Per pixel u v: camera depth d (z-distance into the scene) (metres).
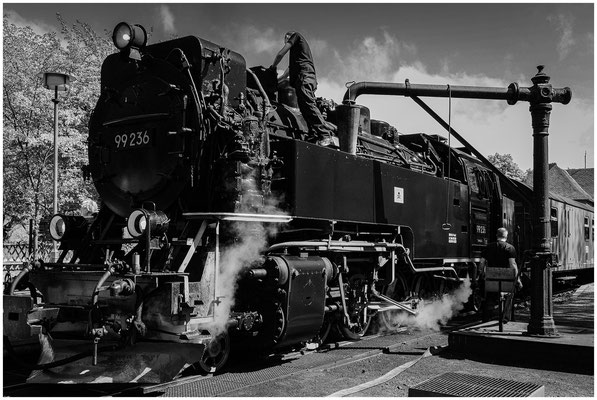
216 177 6.14
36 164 15.48
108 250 6.59
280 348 6.96
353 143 7.78
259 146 6.28
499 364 6.76
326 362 6.65
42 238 13.91
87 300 5.75
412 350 7.66
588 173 46.22
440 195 10.06
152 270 5.62
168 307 5.25
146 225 5.44
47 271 6.06
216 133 6.21
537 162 7.56
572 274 20.66
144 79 6.54
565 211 18.45
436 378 4.75
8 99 15.19
